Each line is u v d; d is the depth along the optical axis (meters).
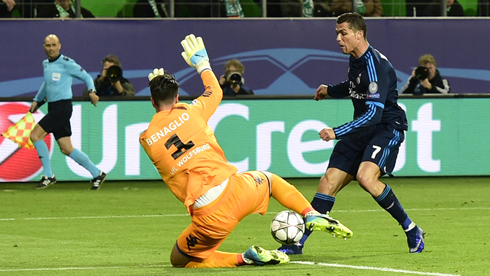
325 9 52.72
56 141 45.50
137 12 51.69
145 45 49.81
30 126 45.19
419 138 47.59
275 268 20.42
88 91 44.34
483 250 24.08
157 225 31.00
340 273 19.59
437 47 51.59
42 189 44.44
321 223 20.12
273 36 50.66
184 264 20.81
